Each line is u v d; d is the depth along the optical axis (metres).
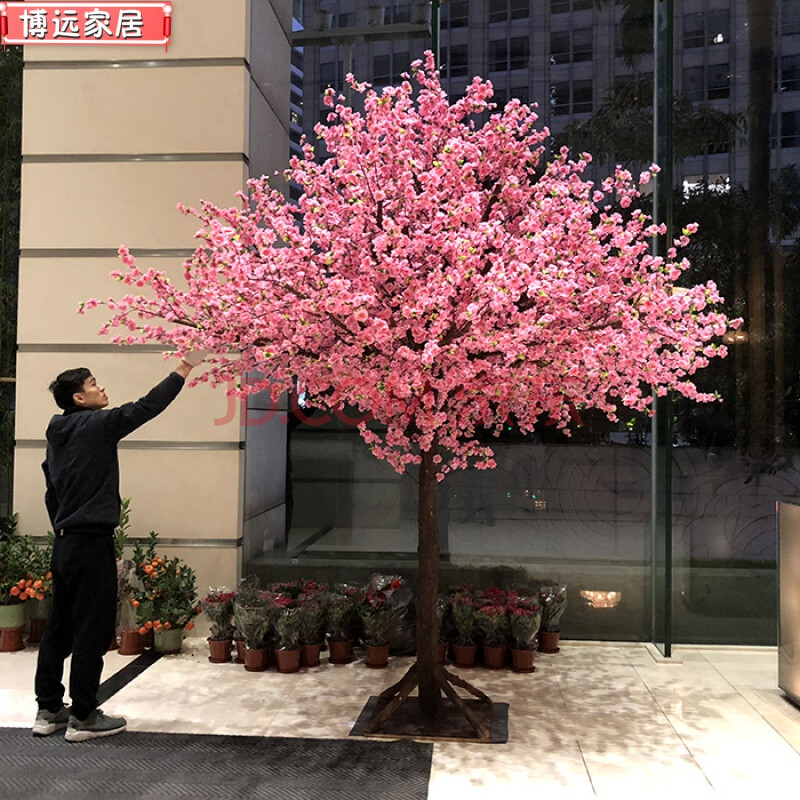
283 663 3.83
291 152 4.88
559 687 3.70
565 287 2.49
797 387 4.49
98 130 4.55
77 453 3.09
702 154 4.54
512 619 3.91
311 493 4.62
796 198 4.50
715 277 4.52
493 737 3.05
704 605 4.47
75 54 4.57
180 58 4.52
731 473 4.51
